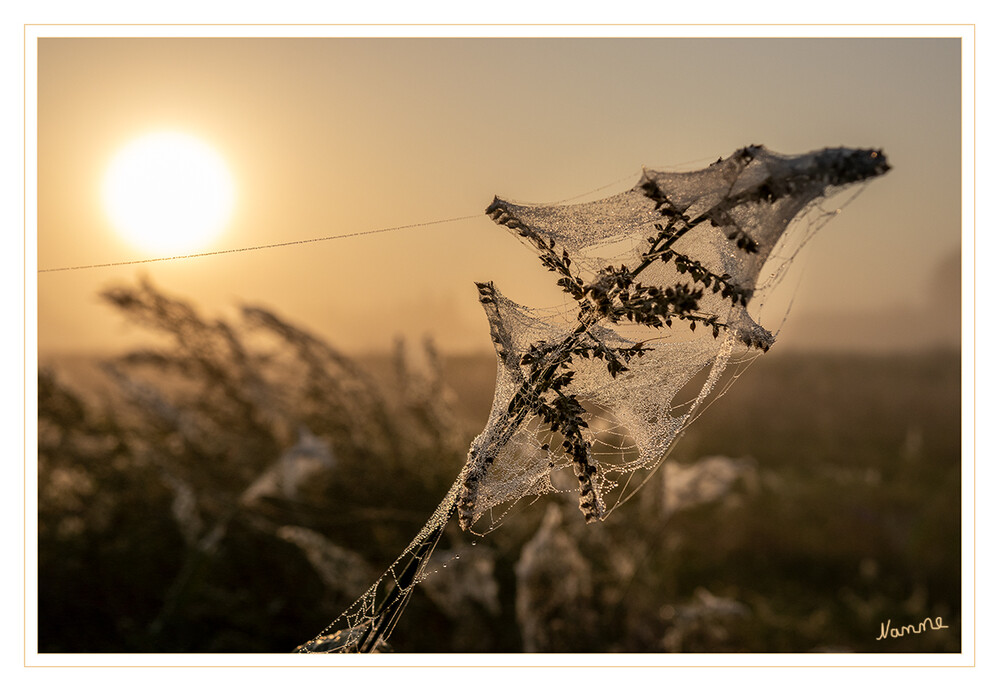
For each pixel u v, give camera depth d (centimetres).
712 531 499
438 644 333
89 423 414
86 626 323
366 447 414
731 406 770
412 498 389
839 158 152
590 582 343
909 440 662
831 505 539
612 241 164
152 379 445
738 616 397
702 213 154
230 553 348
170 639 319
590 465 153
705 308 157
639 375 179
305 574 344
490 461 158
